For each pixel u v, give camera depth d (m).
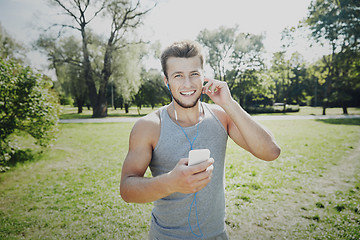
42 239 3.21
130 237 3.24
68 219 3.77
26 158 7.43
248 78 35.66
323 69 30.08
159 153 1.23
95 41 27.00
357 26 23.75
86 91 30.34
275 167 6.34
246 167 6.37
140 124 1.24
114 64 27.48
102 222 3.65
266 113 33.44
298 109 34.03
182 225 1.26
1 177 5.93
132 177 1.08
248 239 3.13
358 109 33.97
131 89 29.83
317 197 4.38
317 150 8.16
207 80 1.35
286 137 10.84
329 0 25.12
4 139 6.26
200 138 1.25
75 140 11.07
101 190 5.04
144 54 33.44
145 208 4.14
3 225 3.59
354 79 25.12
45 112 6.81
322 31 26.03
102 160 7.58
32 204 4.38
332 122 16.67
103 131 14.20
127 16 26.91
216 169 1.29
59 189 5.14
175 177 0.86
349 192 4.57
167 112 1.33
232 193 4.64
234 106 1.28
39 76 6.71
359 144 8.80
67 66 27.06
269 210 3.91
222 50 34.62
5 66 6.25
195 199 1.23
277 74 35.56
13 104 6.33
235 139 1.41
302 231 3.26
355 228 3.26
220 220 1.33
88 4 25.22
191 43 1.24
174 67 1.21
